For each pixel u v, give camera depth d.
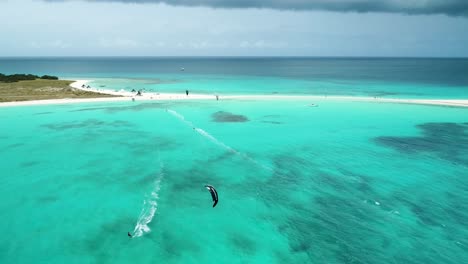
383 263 16.42
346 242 18.11
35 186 24.52
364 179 26.34
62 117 46.41
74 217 20.41
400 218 20.47
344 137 38.22
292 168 28.72
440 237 18.55
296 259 16.70
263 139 37.38
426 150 33.47
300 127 42.81
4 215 20.45
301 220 20.31
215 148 34.03
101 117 46.84
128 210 21.34
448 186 24.97
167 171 27.75
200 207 21.86
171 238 18.39
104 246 17.56
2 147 33.25
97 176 26.52
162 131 40.03
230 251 17.28
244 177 26.72
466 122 45.53
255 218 20.55
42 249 17.27
